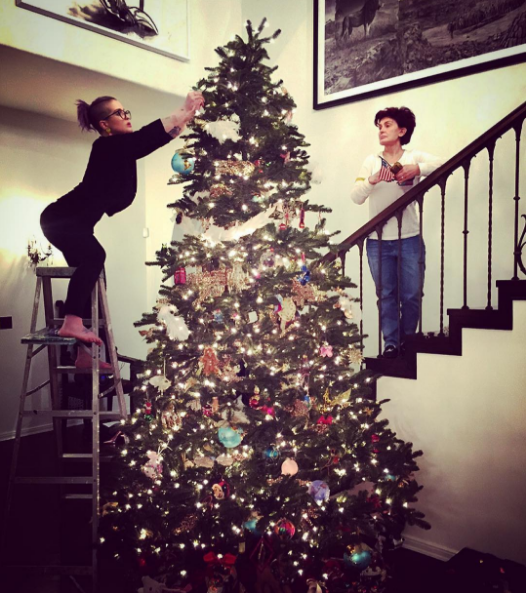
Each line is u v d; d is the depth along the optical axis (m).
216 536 2.18
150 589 2.26
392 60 4.13
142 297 5.64
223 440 2.14
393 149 3.54
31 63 3.44
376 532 2.21
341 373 2.53
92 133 5.08
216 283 2.33
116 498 2.47
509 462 2.57
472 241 3.78
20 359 4.74
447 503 2.78
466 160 2.73
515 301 2.52
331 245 2.48
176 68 4.18
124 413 2.54
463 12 3.77
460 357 2.70
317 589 2.23
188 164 2.37
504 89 3.64
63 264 4.98
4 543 2.43
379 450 2.48
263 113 2.35
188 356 2.37
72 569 2.41
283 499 2.17
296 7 4.72
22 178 4.66
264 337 2.42
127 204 2.75
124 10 3.77
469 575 2.36
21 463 3.99
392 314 3.41
